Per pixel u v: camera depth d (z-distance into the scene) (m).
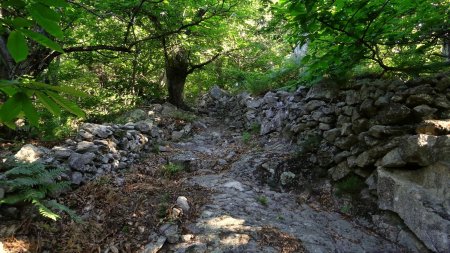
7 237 3.67
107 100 10.59
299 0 3.92
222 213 4.62
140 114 9.94
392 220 4.63
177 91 12.18
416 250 4.15
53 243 3.80
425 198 4.21
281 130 7.95
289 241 4.13
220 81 15.70
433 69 5.64
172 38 10.10
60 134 7.10
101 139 6.32
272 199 5.39
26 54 1.06
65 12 6.07
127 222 4.33
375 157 5.15
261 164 6.50
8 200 3.86
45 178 4.25
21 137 6.82
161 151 7.73
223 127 10.54
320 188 5.82
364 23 4.84
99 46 6.78
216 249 3.86
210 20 7.16
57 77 10.17
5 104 0.97
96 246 3.89
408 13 5.02
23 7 1.07
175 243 3.99
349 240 4.40
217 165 6.96
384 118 5.32
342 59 5.94
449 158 4.12
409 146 4.51
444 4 4.95
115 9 6.85
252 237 4.11
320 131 6.67
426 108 4.91
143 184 5.43
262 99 9.47
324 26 4.61
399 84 5.44
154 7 7.09
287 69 9.59
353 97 6.09
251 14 9.71
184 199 4.76
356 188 5.37
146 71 12.87
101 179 5.30
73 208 4.53
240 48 12.45
